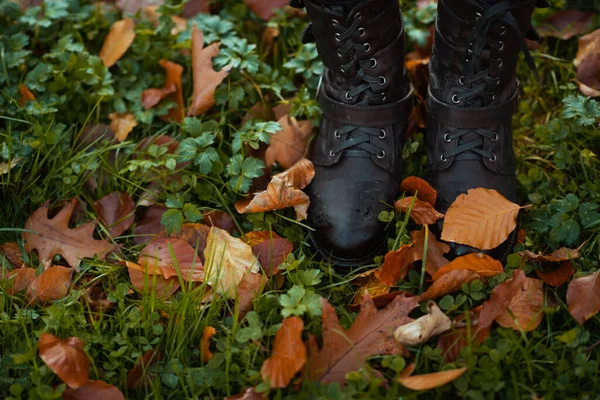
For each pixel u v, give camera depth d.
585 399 1.19
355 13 1.26
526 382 1.22
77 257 1.35
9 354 1.25
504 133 1.35
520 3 1.23
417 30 1.55
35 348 1.24
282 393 1.20
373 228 1.33
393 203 1.35
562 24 1.57
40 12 1.54
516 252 1.33
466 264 1.27
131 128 1.47
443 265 1.30
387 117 1.35
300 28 1.58
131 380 1.23
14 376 1.25
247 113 1.48
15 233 1.39
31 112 1.43
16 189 1.42
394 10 1.29
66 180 1.41
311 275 1.29
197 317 1.26
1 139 1.44
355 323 1.22
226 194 1.39
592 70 1.51
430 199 1.35
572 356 1.23
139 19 1.60
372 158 1.35
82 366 1.22
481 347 1.22
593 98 1.49
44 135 1.42
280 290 1.31
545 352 1.22
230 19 1.59
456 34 1.27
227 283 1.29
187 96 1.52
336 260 1.33
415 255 1.30
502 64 1.29
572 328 1.26
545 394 1.20
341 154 1.36
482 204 1.31
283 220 1.38
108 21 1.59
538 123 1.51
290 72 1.54
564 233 1.32
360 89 1.33
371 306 1.23
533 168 1.44
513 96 1.34
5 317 1.27
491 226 1.30
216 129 1.44
